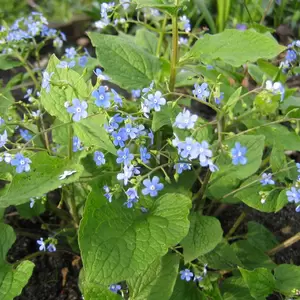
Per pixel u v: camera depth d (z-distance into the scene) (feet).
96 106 0.57
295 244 0.80
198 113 1.03
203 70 0.71
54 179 0.54
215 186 0.64
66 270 0.76
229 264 0.62
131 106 0.68
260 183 0.62
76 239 0.71
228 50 0.63
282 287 0.57
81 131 0.54
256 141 0.62
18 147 0.58
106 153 0.64
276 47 0.61
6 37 0.80
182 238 0.52
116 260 0.49
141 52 0.71
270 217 0.84
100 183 0.60
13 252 0.77
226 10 1.05
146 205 0.58
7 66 0.80
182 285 0.61
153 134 0.65
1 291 0.55
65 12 1.25
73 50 0.80
